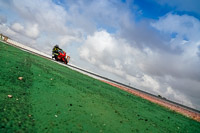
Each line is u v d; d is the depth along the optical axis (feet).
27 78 12.85
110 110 12.62
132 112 14.96
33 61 23.52
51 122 7.03
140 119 13.20
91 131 7.55
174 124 16.40
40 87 11.92
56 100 10.32
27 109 7.47
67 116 8.33
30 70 16.22
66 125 7.25
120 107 15.25
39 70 18.12
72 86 16.66
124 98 23.25
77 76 28.07
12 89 9.26
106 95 19.45
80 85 19.34
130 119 12.05
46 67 22.74
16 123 5.85
